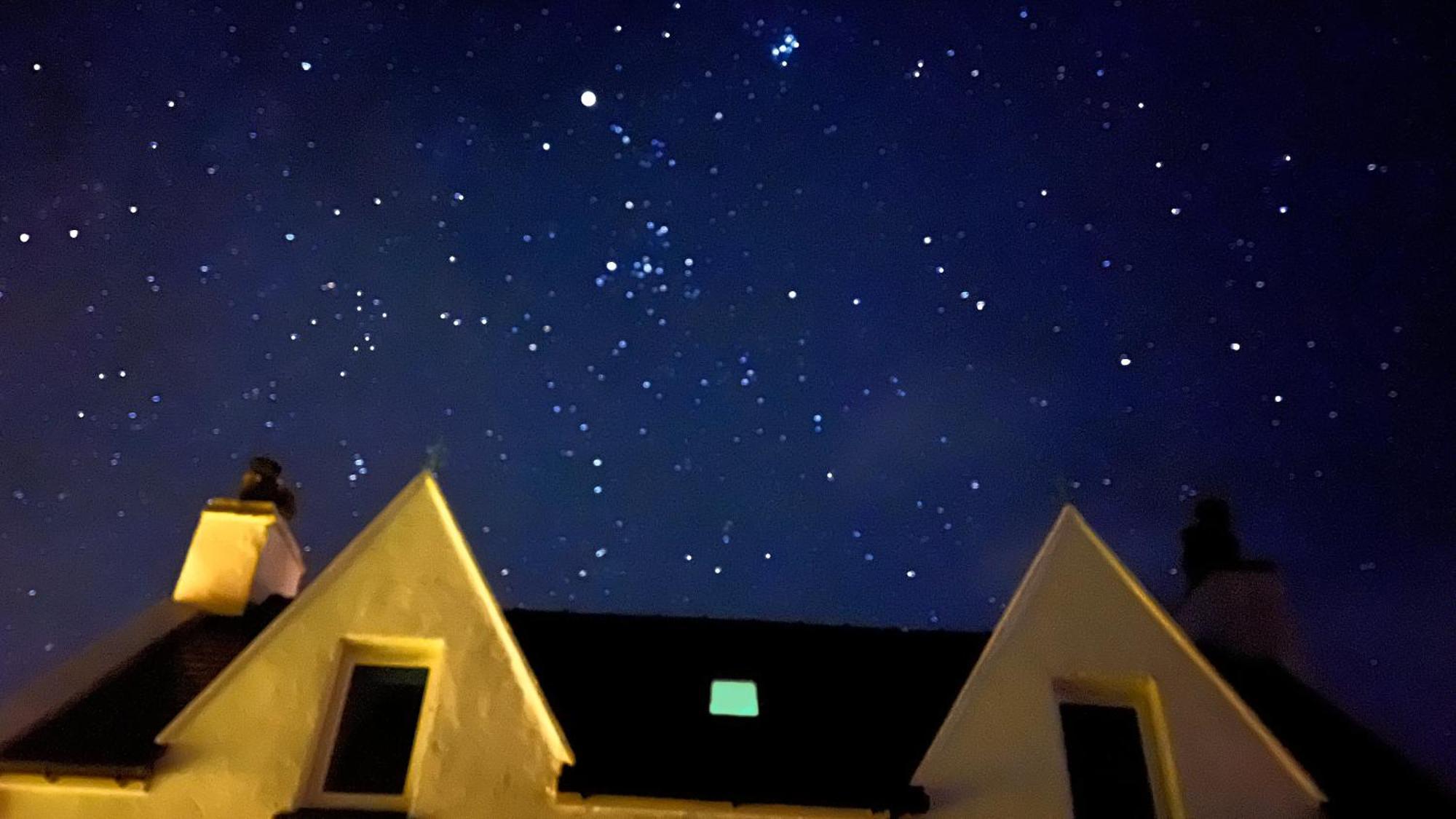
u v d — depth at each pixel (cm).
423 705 738
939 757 716
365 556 780
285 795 684
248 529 914
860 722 772
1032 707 738
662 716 767
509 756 709
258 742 704
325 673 734
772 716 774
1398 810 699
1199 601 941
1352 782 723
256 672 730
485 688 732
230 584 881
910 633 915
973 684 745
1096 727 749
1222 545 964
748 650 869
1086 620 776
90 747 688
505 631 754
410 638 750
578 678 808
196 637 827
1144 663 760
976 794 702
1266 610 908
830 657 866
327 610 757
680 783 696
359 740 720
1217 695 748
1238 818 702
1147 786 725
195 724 706
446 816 684
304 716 716
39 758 671
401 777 708
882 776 707
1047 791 704
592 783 693
